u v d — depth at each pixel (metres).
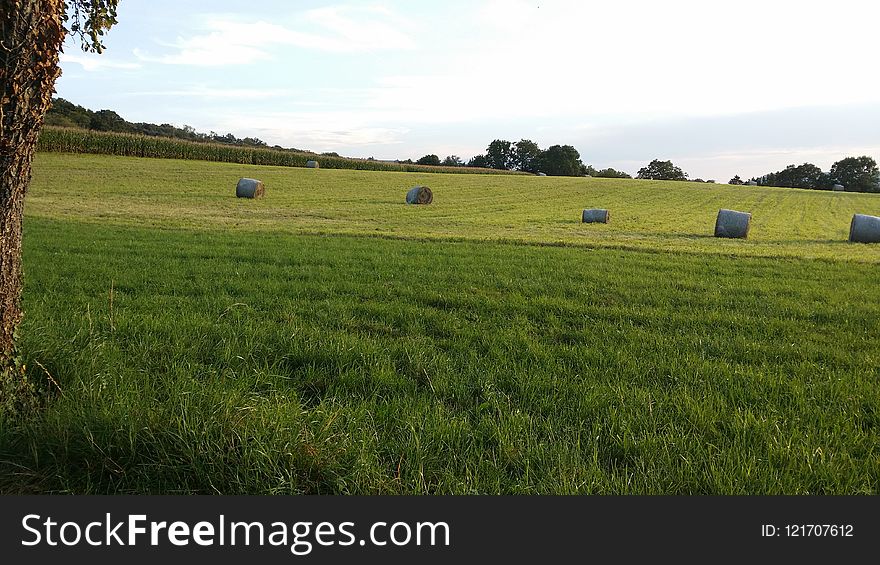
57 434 3.41
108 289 8.86
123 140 62.59
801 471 3.46
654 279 11.46
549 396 4.68
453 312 8.05
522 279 11.05
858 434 4.02
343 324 7.07
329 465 3.25
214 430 3.35
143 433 3.40
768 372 5.37
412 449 3.63
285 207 31.33
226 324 6.46
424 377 5.21
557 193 52.41
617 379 5.15
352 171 67.69
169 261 11.95
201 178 45.88
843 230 29.88
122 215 23.59
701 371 5.37
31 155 3.79
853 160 132.25
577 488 3.21
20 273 3.93
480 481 3.36
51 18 3.55
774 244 21.78
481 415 4.33
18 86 3.49
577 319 7.75
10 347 3.83
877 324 7.85
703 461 3.55
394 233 20.64
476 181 63.78
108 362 4.67
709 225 29.56
